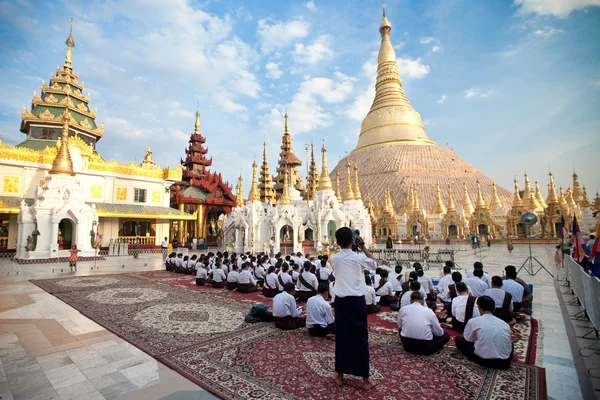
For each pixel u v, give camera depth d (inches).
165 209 1779.0
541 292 586.9
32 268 967.6
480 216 2377.0
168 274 859.4
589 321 412.2
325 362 294.2
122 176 1692.9
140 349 326.3
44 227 1174.3
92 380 262.2
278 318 388.5
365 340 245.0
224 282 658.8
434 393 239.0
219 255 802.8
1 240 1371.8
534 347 327.0
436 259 1031.6
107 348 330.0
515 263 1029.2
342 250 260.1
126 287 656.4
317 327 358.9
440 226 2524.6
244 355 310.0
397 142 3964.1
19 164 1433.3
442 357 305.0
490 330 280.8
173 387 250.5
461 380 258.7
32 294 585.3
